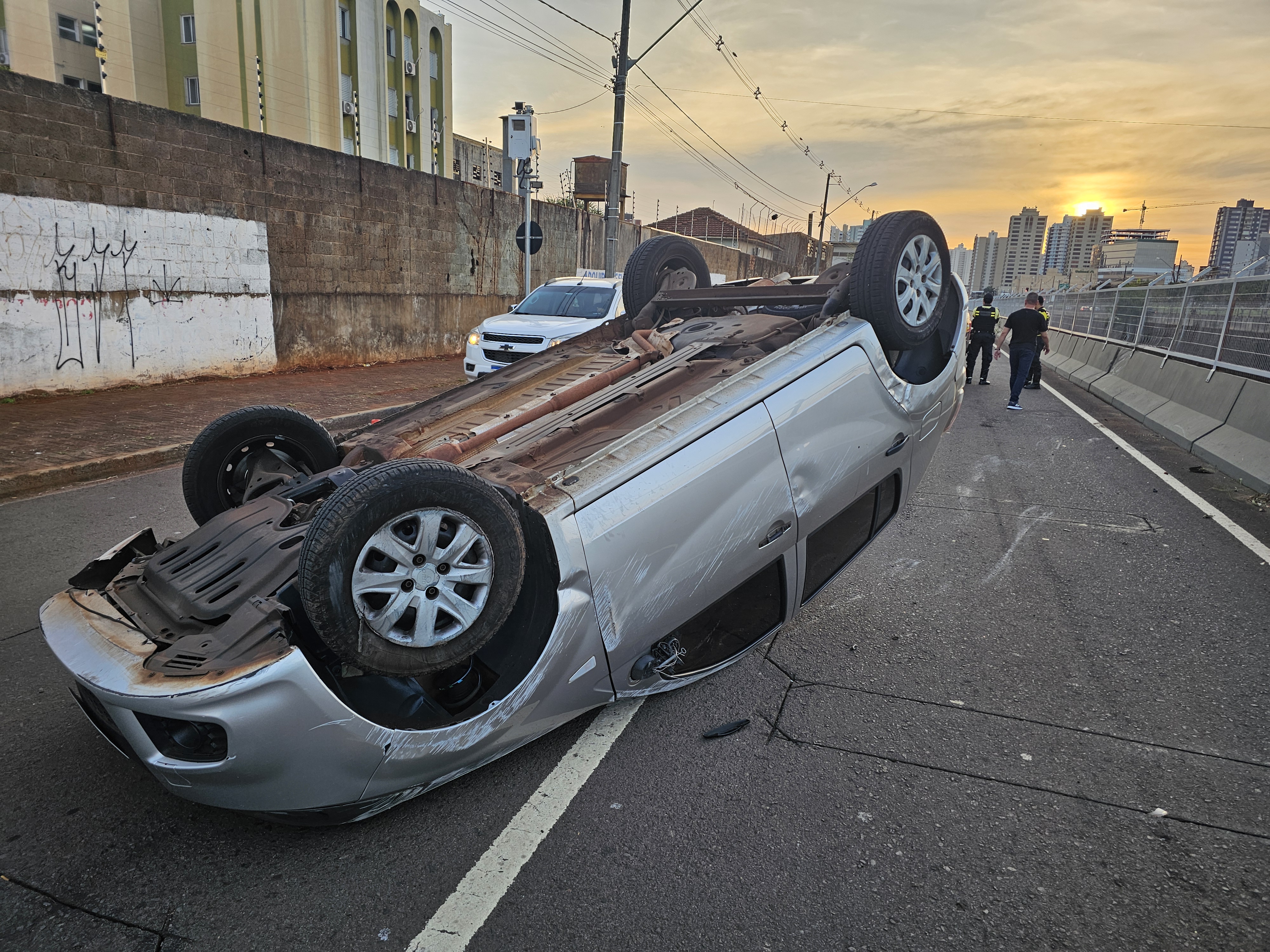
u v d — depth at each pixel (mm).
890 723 3230
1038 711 3324
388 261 15352
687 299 4621
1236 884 2324
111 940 2094
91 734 3084
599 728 3178
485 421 3645
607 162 38156
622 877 2352
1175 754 3004
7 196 9109
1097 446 9250
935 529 5891
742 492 3086
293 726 2199
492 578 2504
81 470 6875
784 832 2557
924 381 4125
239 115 30547
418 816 2637
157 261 10891
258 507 3094
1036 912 2217
